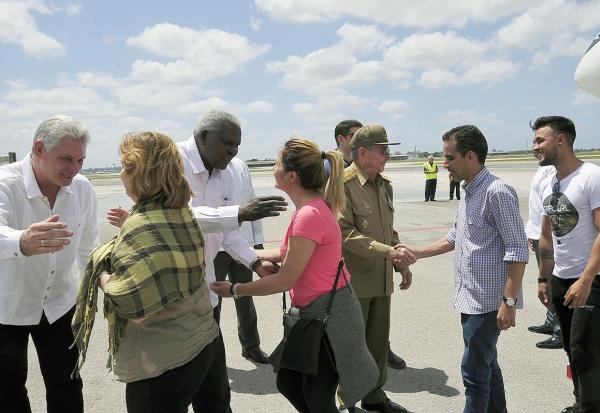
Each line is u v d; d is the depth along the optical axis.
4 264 2.21
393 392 3.33
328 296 2.09
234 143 2.64
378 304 3.05
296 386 2.27
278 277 2.07
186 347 1.73
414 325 4.58
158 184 1.69
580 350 2.62
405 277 3.11
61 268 2.39
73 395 2.53
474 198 2.41
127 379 1.72
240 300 3.82
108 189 28.97
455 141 2.39
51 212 2.30
